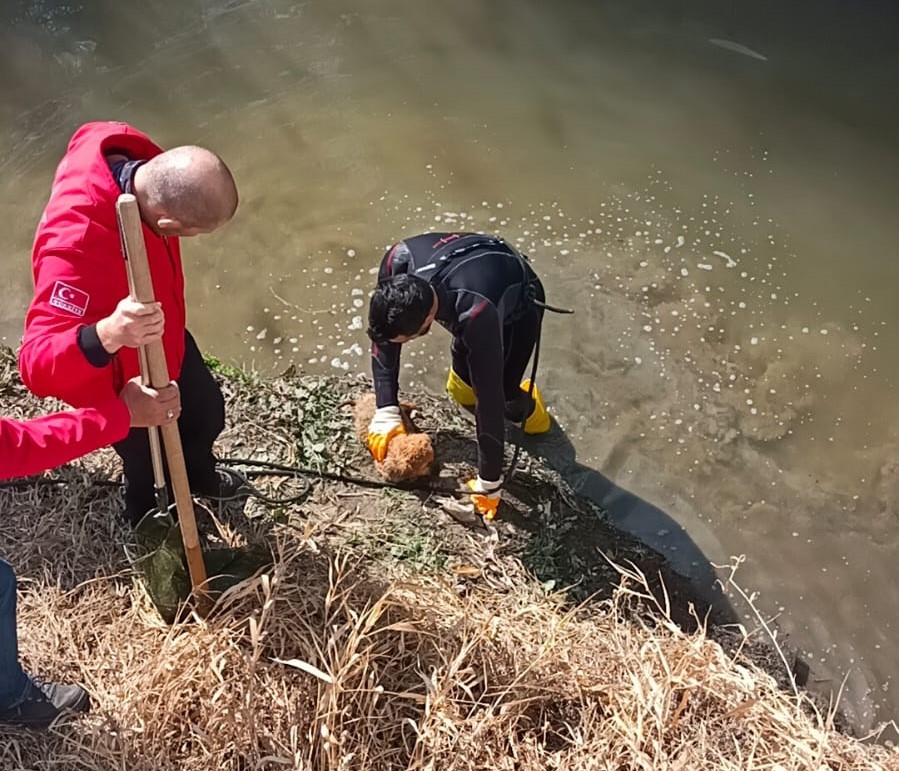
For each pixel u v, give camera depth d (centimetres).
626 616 337
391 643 280
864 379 429
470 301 289
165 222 222
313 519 339
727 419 411
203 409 293
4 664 237
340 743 251
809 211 504
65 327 221
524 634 300
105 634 282
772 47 615
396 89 578
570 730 268
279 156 528
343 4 652
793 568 366
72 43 606
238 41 617
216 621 277
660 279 467
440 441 382
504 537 348
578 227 492
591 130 550
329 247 478
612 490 385
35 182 512
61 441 211
